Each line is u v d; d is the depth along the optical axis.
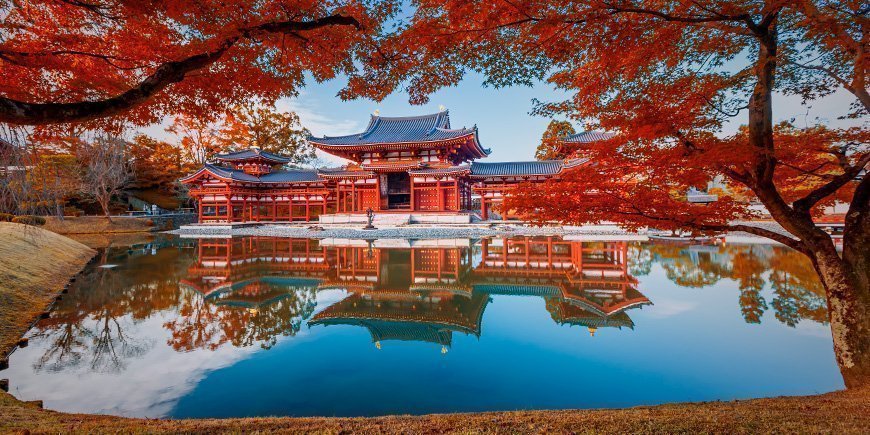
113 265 18.89
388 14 4.91
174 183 50.44
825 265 4.73
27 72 4.09
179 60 4.21
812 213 6.11
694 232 5.37
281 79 5.43
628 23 3.93
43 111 3.11
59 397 5.74
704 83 4.53
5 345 7.83
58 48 4.18
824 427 3.17
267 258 21.59
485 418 3.96
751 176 4.71
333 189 44.66
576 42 4.34
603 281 14.70
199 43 4.09
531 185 6.25
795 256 19.17
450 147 39.53
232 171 44.56
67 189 31.98
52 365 7.00
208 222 41.56
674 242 26.66
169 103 5.18
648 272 16.20
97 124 5.08
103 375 6.57
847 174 4.53
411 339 8.42
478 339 8.32
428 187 39.06
